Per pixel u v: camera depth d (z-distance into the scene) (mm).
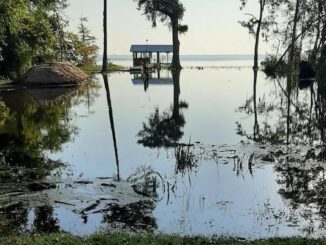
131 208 8500
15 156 12531
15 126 17328
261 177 10500
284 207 8602
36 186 9711
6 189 9477
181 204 8719
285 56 53750
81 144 14266
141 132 16391
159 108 22938
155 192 9422
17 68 35094
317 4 48594
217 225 7719
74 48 55188
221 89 32906
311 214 8227
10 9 24594
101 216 8086
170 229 7512
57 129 16859
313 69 41188
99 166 11547
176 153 12766
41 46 37219
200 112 21516
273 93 30000
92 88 33156
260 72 56438
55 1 44094
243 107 23281
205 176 10609
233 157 12352
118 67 63562
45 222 7770
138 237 6641
